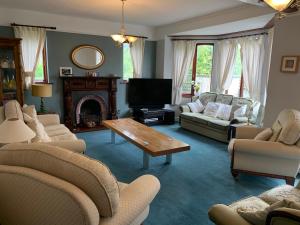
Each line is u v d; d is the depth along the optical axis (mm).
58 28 5074
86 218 1117
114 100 5820
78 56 5402
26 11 4695
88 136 4961
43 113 4637
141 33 6180
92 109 5879
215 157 3908
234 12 4211
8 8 4523
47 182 1159
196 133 5375
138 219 1666
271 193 1944
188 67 6242
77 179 1189
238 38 5355
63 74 5281
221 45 5828
